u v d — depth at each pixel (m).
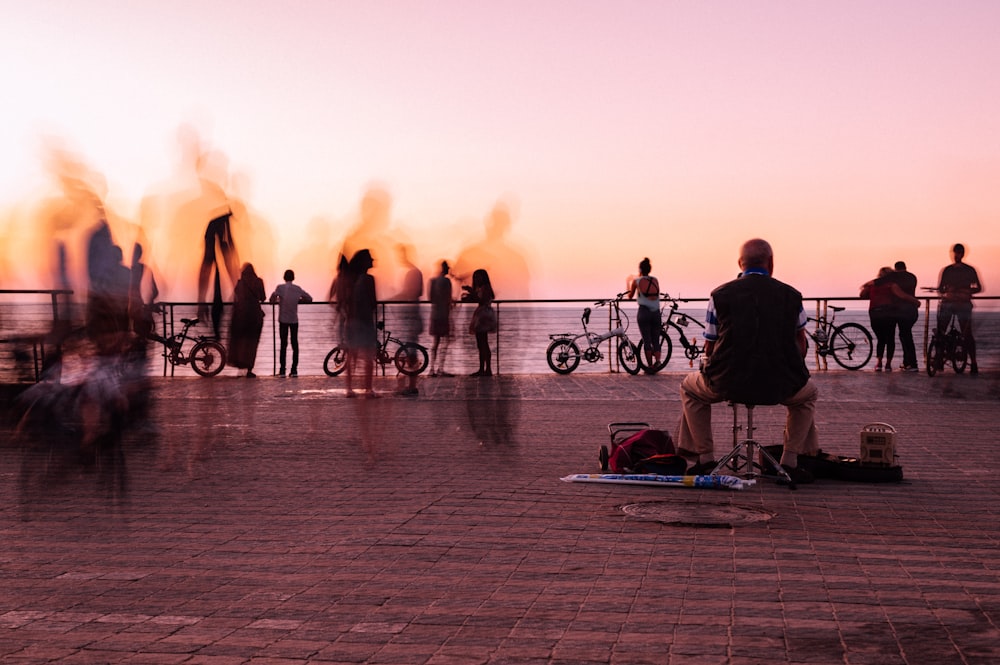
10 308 11.42
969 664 4.02
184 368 19.84
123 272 8.80
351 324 9.95
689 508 7.13
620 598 4.91
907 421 12.30
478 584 5.18
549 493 7.70
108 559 5.72
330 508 7.13
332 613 4.70
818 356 20.08
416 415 12.91
